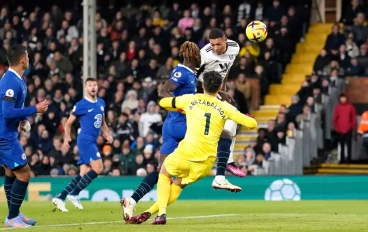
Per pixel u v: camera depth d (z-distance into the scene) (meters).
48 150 32.88
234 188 16.61
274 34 35.16
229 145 16.83
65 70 36.59
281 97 34.81
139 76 35.44
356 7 36.28
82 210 22.22
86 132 22.67
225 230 14.34
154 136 31.86
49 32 37.78
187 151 14.95
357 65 33.81
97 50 36.72
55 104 34.38
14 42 38.25
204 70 17.22
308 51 36.94
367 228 15.02
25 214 20.53
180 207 23.25
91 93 22.70
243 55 34.50
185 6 40.84
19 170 15.80
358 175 28.67
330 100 32.94
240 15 36.66
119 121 32.69
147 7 38.50
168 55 36.00
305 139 31.72
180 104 15.07
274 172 30.39
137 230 14.27
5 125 15.59
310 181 28.58
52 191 29.89
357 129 33.41
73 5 41.91
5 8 39.84
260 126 33.69
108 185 29.56
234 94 32.22
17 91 15.53
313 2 39.84
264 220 17.23
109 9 39.12
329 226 15.45
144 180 16.17
